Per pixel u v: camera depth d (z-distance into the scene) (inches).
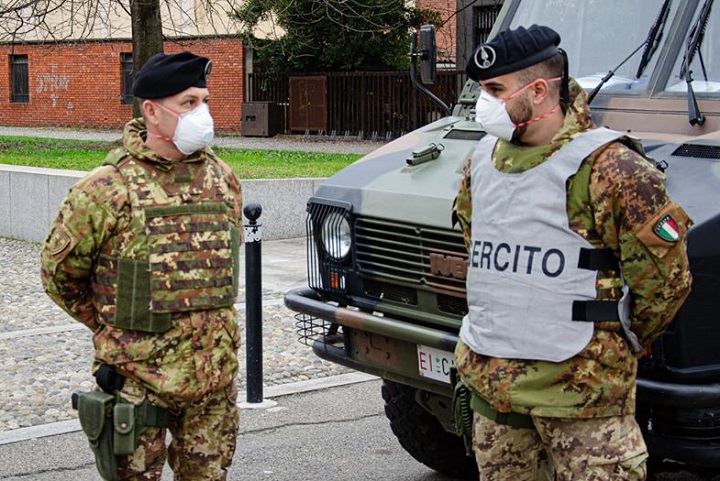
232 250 146.8
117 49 1190.3
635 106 184.5
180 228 142.3
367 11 1007.0
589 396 128.5
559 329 128.6
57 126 1242.6
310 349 305.3
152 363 141.6
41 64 1238.9
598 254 128.8
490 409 134.4
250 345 255.3
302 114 1087.0
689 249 144.4
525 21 213.9
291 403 259.0
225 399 148.6
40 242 490.6
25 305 358.9
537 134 131.3
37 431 233.6
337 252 190.7
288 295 199.9
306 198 506.6
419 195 176.7
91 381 270.5
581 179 128.3
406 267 178.1
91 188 141.5
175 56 140.3
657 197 126.1
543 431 132.0
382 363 185.6
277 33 1149.1
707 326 147.2
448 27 1113.4
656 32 190.5
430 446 207.3
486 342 133.3
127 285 141.2
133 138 143.6
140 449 144.3
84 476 209.5
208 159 148.0
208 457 147.9
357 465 219.1
